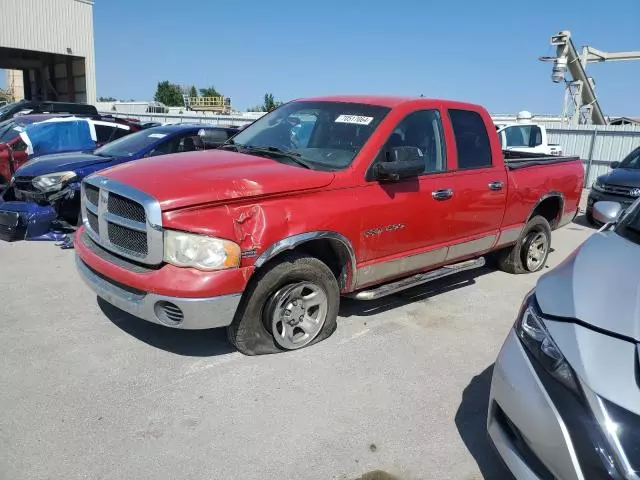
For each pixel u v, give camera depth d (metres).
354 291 4.52
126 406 3.36
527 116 17.28
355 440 3.15
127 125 10.60
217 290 3.47
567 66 21.98
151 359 3.94
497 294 5.79
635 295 2.49
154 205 3.45
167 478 2.77
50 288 5.28
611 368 2.20
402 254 4.62
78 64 33.16
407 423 3.34
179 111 39.09
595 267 2.81
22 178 7.35
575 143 18.42
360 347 4.30
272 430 3.19
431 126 4.87
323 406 3.46
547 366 2.40
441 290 5.85
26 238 6.99
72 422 3.18
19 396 3.41
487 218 5.37
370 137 4.35
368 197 4.21
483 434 3.28
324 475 2.85
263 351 4.04
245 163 4.12
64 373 3.71
